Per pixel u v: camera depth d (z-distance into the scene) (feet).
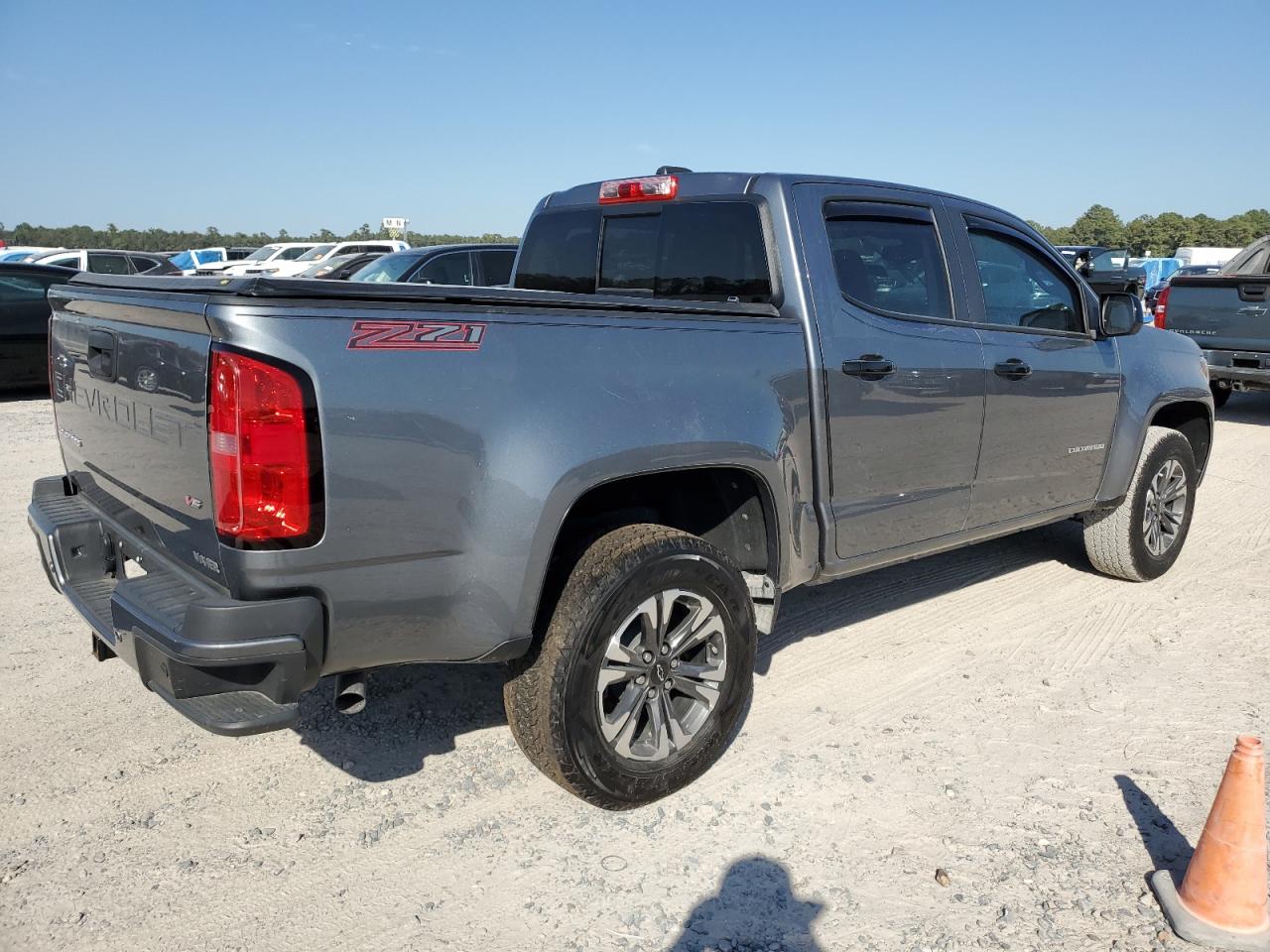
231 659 7.54
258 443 7.50
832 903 8.78
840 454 11.76
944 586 17.44
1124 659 14.21
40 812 9.96
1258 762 8.31
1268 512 23.07
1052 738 11.84
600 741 9.52
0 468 25.35
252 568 7.67
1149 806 10.36
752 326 10.85
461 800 10.35
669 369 9.89
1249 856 8.29
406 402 8.08
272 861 9.27
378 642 8.45
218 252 100.99
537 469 8.75
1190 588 17.43
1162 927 8.50
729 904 8.75
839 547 11.99
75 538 10.36
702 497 11.57
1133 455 16.56
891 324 12.41
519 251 15.52
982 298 13.92
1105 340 15.98
